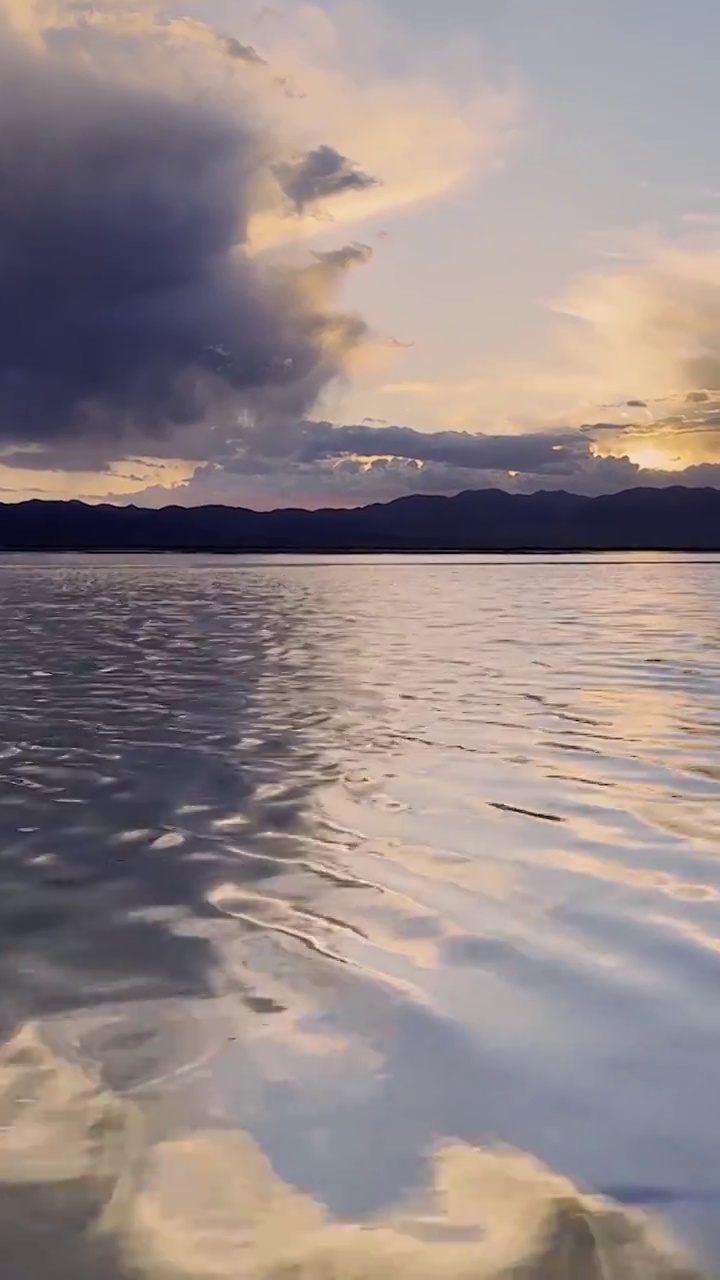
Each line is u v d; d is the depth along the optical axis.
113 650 12.91
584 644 13.70
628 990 3.11
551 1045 2.78
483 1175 2.20
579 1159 2.26
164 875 4.27
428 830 4.91
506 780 5.92
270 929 3.66
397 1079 2.60
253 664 11.44
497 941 3.52
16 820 5.15
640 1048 2.75
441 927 3.66
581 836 4.78
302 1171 2.22
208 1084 2.58
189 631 15.79
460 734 7.31
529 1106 2.48
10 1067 2.67
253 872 4.30
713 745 6.87
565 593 28.53
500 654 12.45
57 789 5.79
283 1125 2.40
